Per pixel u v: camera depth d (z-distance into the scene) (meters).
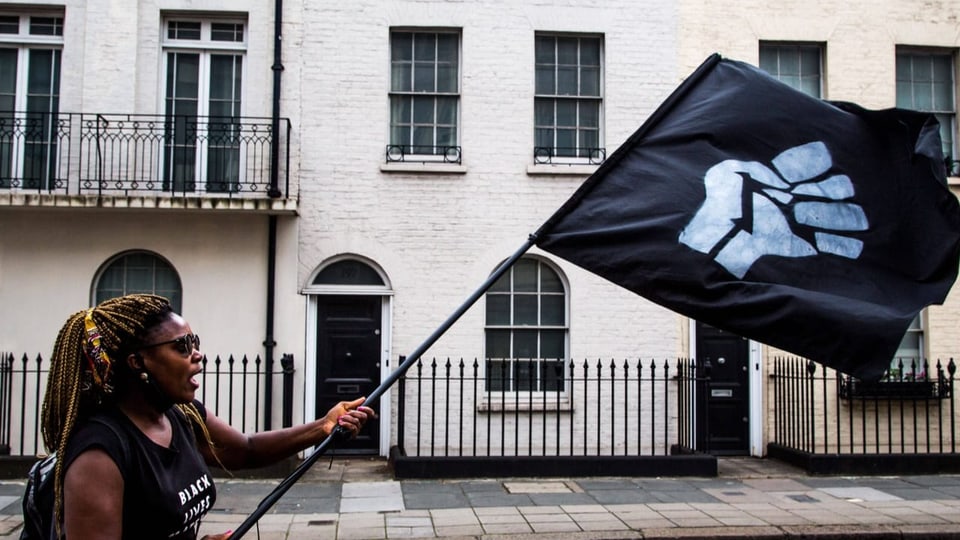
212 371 11.04
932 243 3.72
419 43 11.90
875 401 11.59
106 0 11.25
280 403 11.02
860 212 3.85
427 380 11.34
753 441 11.80
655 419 11.70
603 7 11.93
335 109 11.51
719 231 3.77
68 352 2.42
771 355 11.95
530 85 11.77
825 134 4.02
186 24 11.59
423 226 11.52
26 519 2.42
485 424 11.45
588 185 3.88
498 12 11.79
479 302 11.48
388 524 7.63
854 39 12.26
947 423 12.08
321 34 11.55
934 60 12.52
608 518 7.86
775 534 7.29
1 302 10.88
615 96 11.90
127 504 2.36
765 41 12.25
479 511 8.16
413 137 11.80
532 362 11.37
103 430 2.35
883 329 3.35
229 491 9.15
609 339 11.68
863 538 7.33
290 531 7.38
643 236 3.76
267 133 11.27
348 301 11.51
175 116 11.12
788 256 3.77
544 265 11.84
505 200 11.63
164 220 11.12
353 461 11.08
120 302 2.51
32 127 11.28
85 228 11.03
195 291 11.10
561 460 9.93
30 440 10.76
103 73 11.18
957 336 12.19
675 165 3.93
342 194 11.44
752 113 4.04
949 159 12.47
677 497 8.89
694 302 3.66
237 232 11.20
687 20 12.05
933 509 8.38
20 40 11.37
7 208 10.70
